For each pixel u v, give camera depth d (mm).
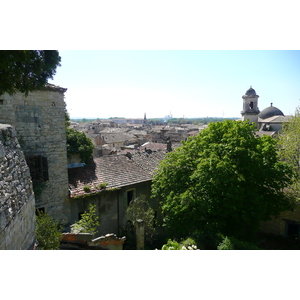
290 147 18281
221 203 12625
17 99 12555
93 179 16047
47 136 13703
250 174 12734
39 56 9500
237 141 12805
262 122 48656
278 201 13812
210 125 14492
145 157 20875
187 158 14242
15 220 6012
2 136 6852
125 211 16750
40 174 13234
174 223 13766
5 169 6188
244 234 13586
